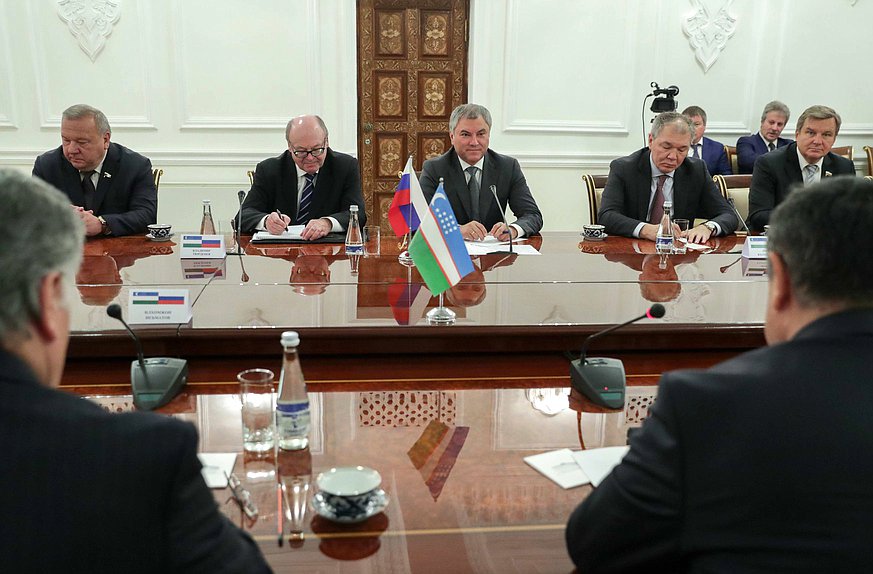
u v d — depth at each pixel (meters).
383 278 2.31
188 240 2.60
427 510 1.09
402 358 1.76
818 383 0.77
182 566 0.68
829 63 5.23
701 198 3.52
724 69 5.14
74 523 0.64
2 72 4.51
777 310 0.87
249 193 3.39
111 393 1.54
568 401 1.52
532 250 2.87
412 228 2.79
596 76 5.04
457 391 1.57
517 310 1.92
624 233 3.28
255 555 0.78
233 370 1.67
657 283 2.26
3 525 0.63
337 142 4.96
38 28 4.49
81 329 1.69
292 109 4.84
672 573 0.86
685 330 1.80
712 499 0.77
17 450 0.65
